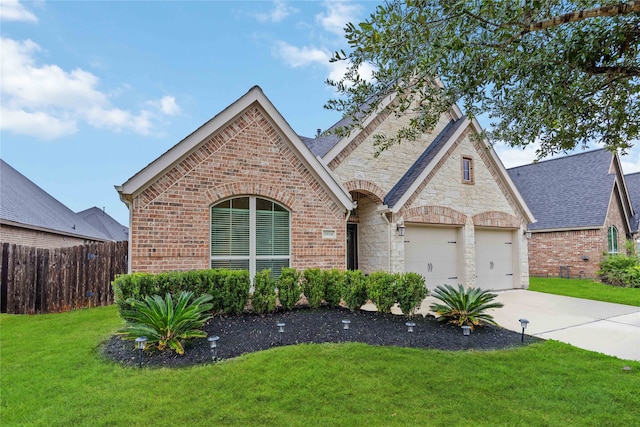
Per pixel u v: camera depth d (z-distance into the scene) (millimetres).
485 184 14625
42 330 7777
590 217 18891
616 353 6262
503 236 15328
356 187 12852
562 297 12609
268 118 9578
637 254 17922
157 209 8203
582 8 3820
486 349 6207
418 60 3789
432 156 13547
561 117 4504
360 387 4543
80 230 23188
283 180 9711
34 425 3732
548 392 4527
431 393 4434
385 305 8148
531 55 3924
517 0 3350
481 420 3836
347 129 4941
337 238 10383
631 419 3879
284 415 3891
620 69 3652
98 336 6906
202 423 3742
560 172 23188
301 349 5785
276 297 8164
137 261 7945
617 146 4867
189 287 7363
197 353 5664
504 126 5301
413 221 12938
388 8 3510
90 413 3947
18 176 21531
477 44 3682
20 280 10523
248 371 4969
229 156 9078
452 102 4629
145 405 4105
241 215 9273
